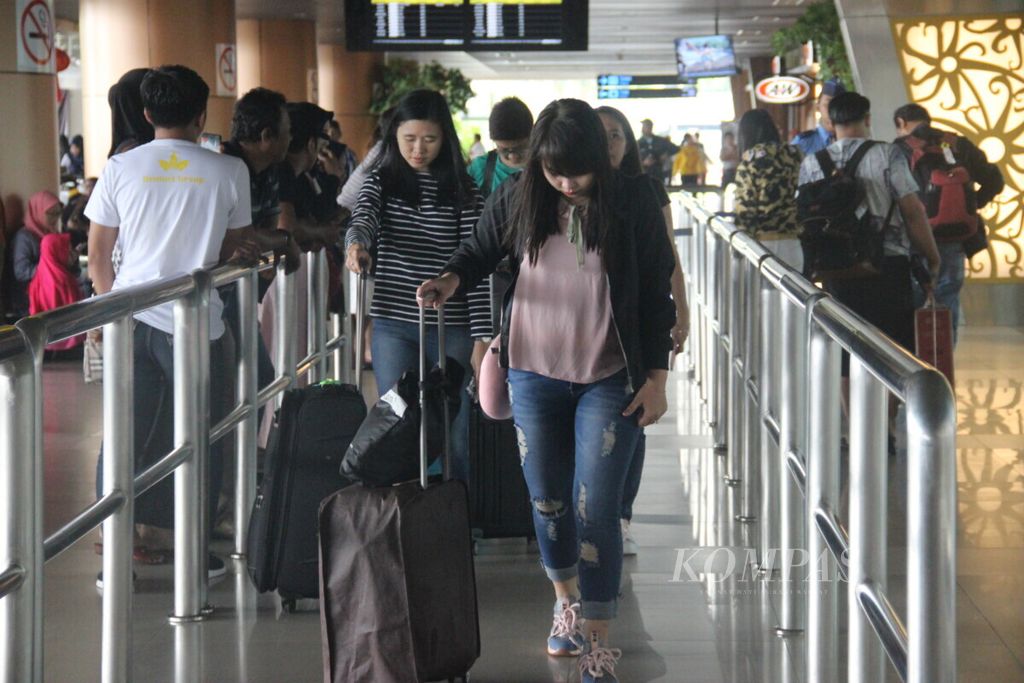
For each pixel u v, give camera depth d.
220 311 5.23
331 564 3.62
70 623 4.65
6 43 10.16
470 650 3.81
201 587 4.64
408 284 4.86
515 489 5.43
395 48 11.91
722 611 4.70
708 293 8.70
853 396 2.80
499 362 3.87
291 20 25.83
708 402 8.60
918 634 2.08
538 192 3.67
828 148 6.99
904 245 6.90
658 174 23.69
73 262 11.34
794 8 24.64
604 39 30.38
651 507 6.21
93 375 9.90
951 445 2.06
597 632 3.84
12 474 2.80
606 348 3.71
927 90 12.41
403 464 3.76
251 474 5.42
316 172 7.57
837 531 3.24
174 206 5.08
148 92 5.09
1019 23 12.22
